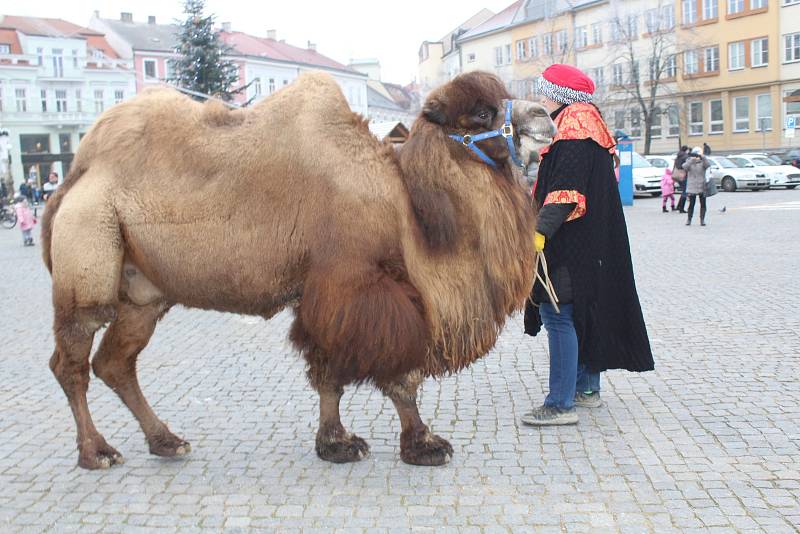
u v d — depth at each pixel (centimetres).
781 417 541
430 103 453
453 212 442
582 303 530
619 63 5288
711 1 4994
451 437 530
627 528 390
